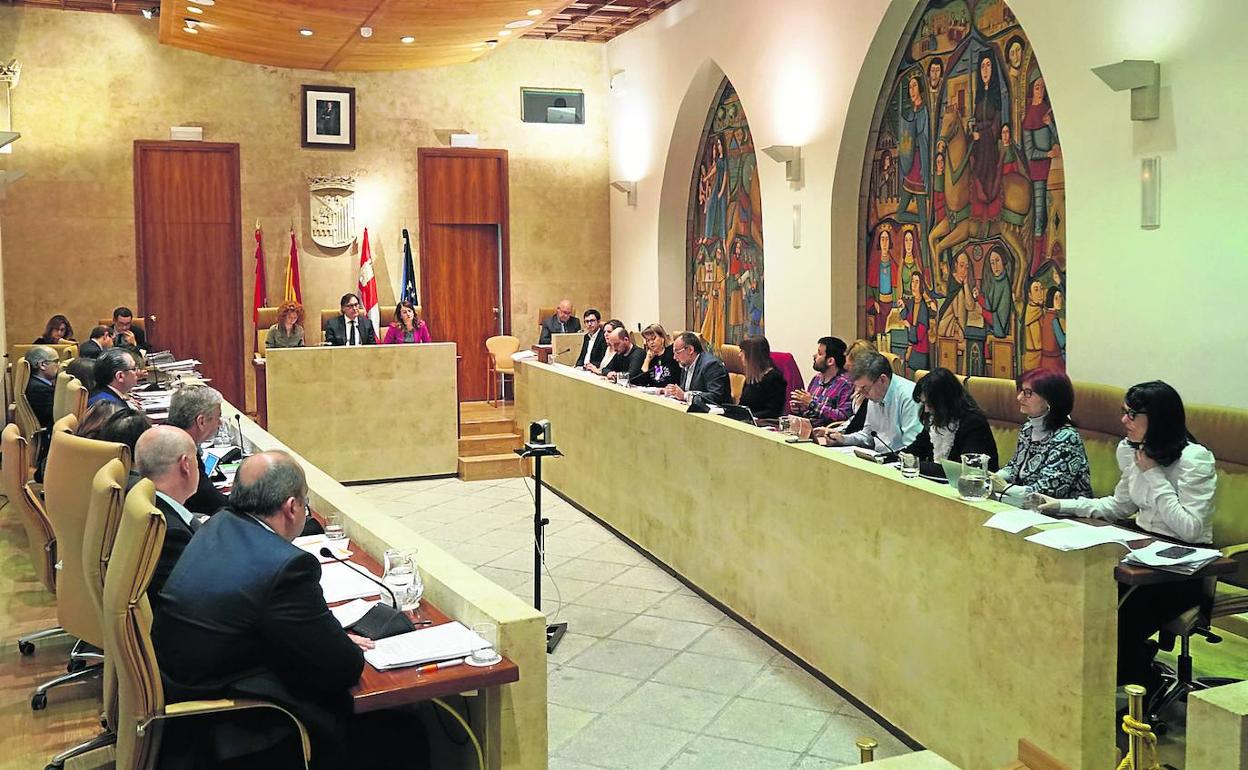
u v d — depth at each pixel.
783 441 5.61
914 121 9.26
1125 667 4.38
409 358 10.87
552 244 14.58
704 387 8.52
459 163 14.12
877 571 4.75
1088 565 3.55
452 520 9.13
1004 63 8.13
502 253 14.39
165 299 13.12
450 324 14.30
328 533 4.45
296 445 10.52
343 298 11.76
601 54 14.67
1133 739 2.56
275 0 9.95
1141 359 6.73
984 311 8.49
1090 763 3.59
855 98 9.61
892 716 4.69
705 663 5.62
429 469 11.02
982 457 4.20
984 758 4.06
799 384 10.23
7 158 12.45
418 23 10.88
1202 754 2.83
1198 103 6.25
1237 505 5.29
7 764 4.38
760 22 10.98
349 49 12.08
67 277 12.72
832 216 9.98
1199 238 6.29
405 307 12.32
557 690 5.30
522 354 11.65
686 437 6.92
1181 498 4.55
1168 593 4.30
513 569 7.52
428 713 3.71
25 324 12.59
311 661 3.02
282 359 10.45
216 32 11.37
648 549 7.73
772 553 5.78
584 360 11.20
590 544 8.19
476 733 3.42
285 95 13.38
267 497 3.38
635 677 5.45
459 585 3.74
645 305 13.91
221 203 13.23
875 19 9.19
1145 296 6.68
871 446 6.38
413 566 3.59
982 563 4.02
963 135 8.64
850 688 5.05
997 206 8.28
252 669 3.10
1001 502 4.19
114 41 12.73
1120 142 6.81
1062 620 3.64
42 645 5.80
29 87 12.46
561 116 14.52
